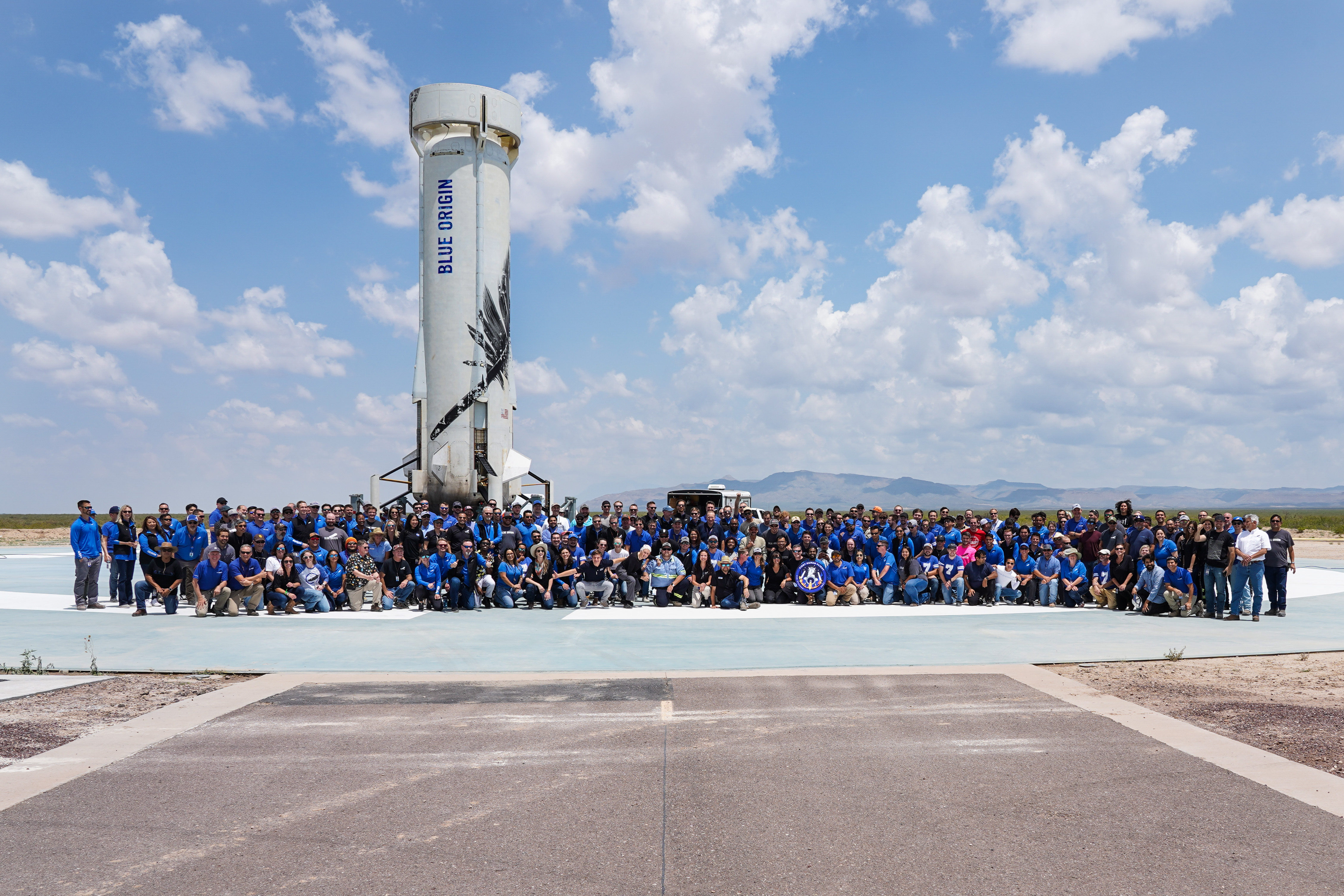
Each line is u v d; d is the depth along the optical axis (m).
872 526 18.72
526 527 18.75
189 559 16.03
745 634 13.36
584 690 9.11
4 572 25.36
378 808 5.49
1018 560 18.31
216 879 4.42
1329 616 15.45
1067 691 8.97
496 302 26.55
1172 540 16.44
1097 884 4.34
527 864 4.61
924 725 7.61
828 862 4.62
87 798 5.68
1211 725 7.58
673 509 20.64
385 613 16.11
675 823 5.22
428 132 26.75
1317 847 4.82
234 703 8.47
